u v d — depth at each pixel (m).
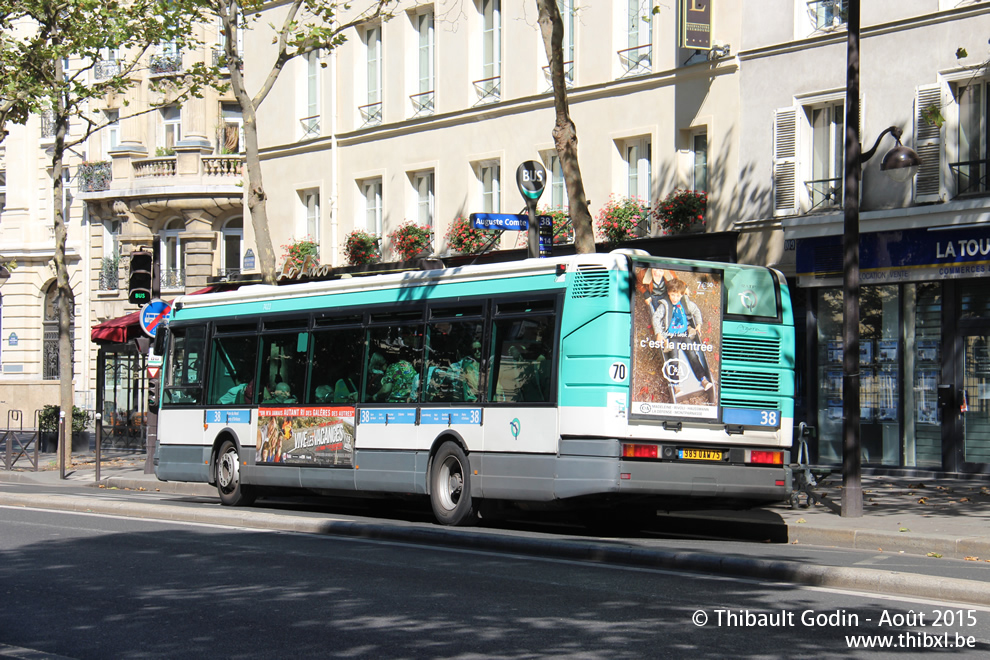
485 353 14.52
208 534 13.67
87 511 16.95
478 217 19.81
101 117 43.44
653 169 25.02
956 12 20.33
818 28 22.38
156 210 40.09
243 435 18.14
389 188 30.83
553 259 13.87
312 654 7.32
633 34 25.67
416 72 30.52
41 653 7.29
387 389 15.86
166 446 19.70
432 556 11.67
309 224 33.56
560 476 13.40
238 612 8.66
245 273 35.62
